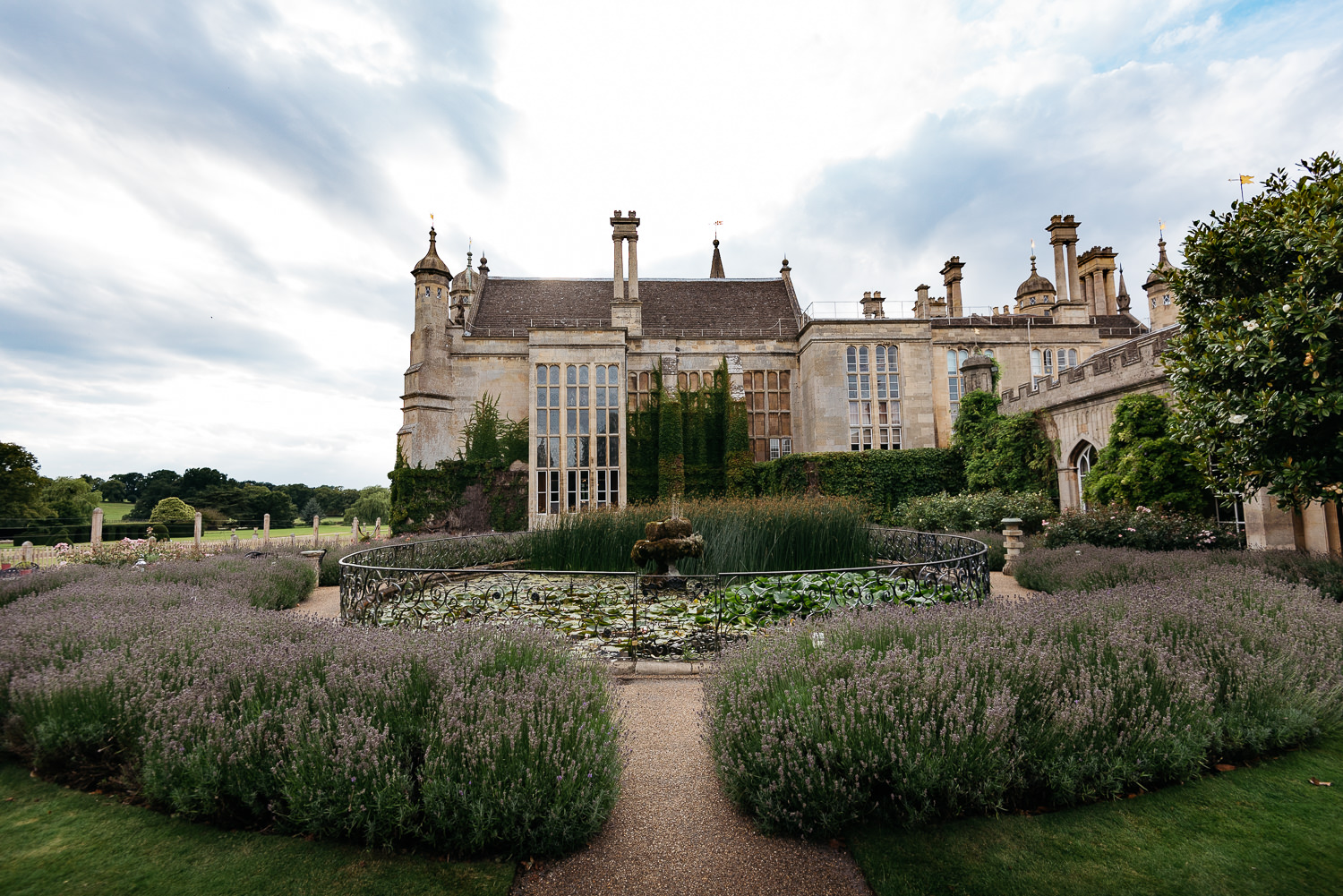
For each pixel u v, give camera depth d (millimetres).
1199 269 8359
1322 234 6688
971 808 3385
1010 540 13250
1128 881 2789
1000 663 3914
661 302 32312
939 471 23703
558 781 3154
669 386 27828
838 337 26719
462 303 29656
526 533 13156
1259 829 3174
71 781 3881
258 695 3875
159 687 4012
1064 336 28719
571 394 26281
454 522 26094
